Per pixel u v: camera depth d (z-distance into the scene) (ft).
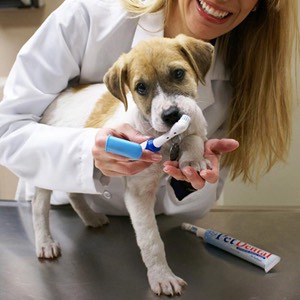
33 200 3.87
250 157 4.36
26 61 3.64
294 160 6.17
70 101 3.73
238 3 3.49
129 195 3.13
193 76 2.97
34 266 3.31
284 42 3.93
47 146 3.22
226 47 4.07
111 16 3.78
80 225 4.16
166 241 3.75
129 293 2.90
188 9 3.56
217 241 3.56
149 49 2.91
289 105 4.25
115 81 3.09
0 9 6.93
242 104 4.13
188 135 2.89
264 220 4.21
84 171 3.06
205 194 4.11
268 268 3.17
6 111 3.58
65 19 3.68
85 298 2.84
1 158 3.50
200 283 3.01
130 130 2.85
